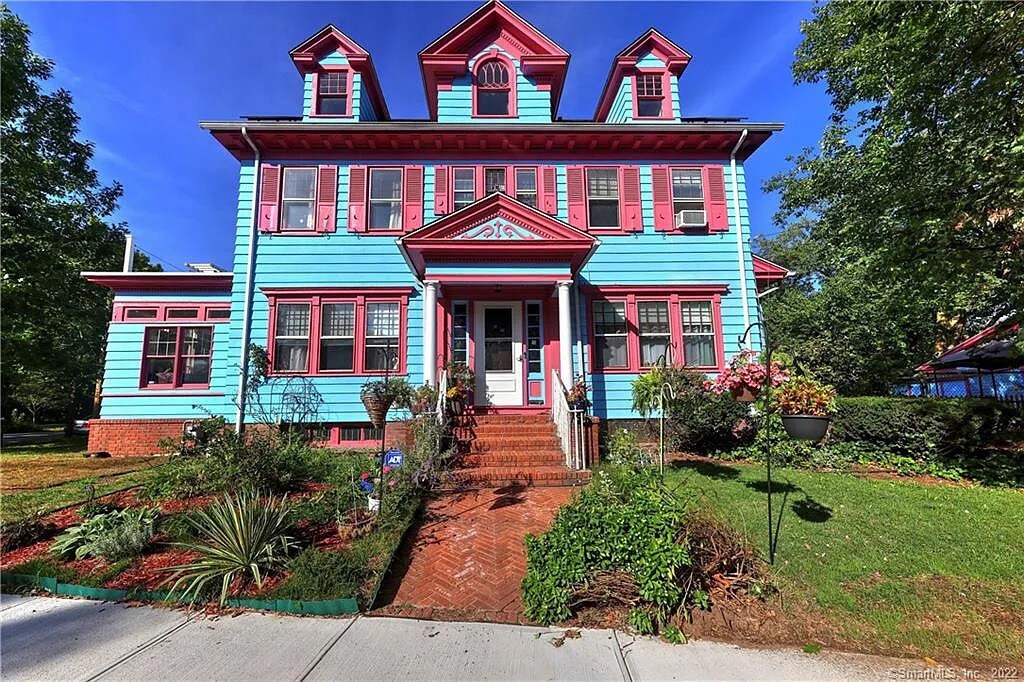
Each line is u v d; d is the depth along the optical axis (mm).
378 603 3812
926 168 7992
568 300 9312
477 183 11062
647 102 12148
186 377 12117
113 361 11836
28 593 4020
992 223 7445
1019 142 6363
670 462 8023
